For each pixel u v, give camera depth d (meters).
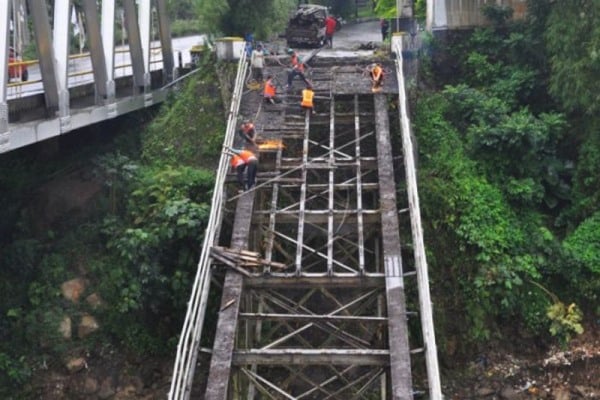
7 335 14.72
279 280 12.12
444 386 14.26
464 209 15.35
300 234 12.99
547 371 14.28
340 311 12.98
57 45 14.66
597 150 15.89
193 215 14.79
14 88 15.12
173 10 32.66
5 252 15.34
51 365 14.52
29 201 16.47
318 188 14.60
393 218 13.20
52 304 14.97
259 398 13.81
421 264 11.84
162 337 15.00
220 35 21.11
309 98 16.47
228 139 15.28
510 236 15.19
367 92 17.00
